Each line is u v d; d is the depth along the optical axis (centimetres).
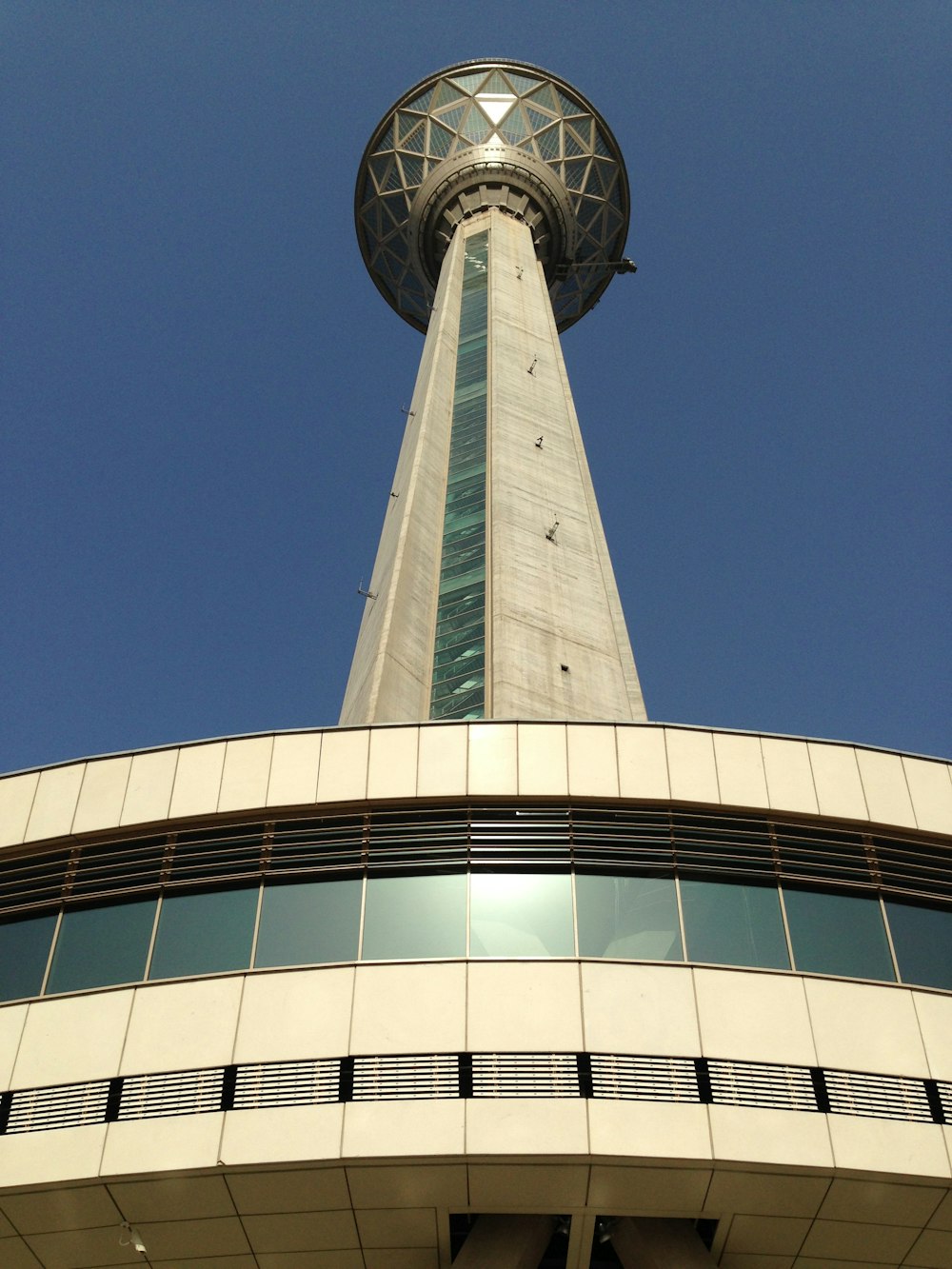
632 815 1988
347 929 1834
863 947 1838
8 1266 1725
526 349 5519
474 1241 1656
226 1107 1631
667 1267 1620
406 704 3294
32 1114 1664
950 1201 1605
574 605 3872
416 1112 1602
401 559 3775
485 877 1892
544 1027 1680
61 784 2106
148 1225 1656
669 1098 1619
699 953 1798
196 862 1972
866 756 2100
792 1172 1574
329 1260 1717
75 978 1833
